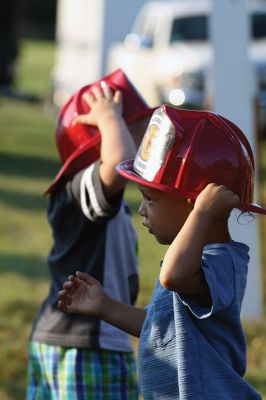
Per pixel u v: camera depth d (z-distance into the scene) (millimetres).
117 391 5555
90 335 5512
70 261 5703
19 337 9797
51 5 77688
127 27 29719
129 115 5840
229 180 4320
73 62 32000
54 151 24734
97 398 5512
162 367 4414
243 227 10180
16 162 22672
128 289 5742
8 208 17156
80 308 4910
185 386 4223
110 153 5438
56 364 5594
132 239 5840
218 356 4293
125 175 4469
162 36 25734
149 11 27531
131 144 5504
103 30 29734
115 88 5918
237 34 10094
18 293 11336
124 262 5746
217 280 4188
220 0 10039
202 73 23875
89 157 5766
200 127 4332
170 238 4418
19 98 36844
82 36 31203
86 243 5668
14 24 38750
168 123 4332
